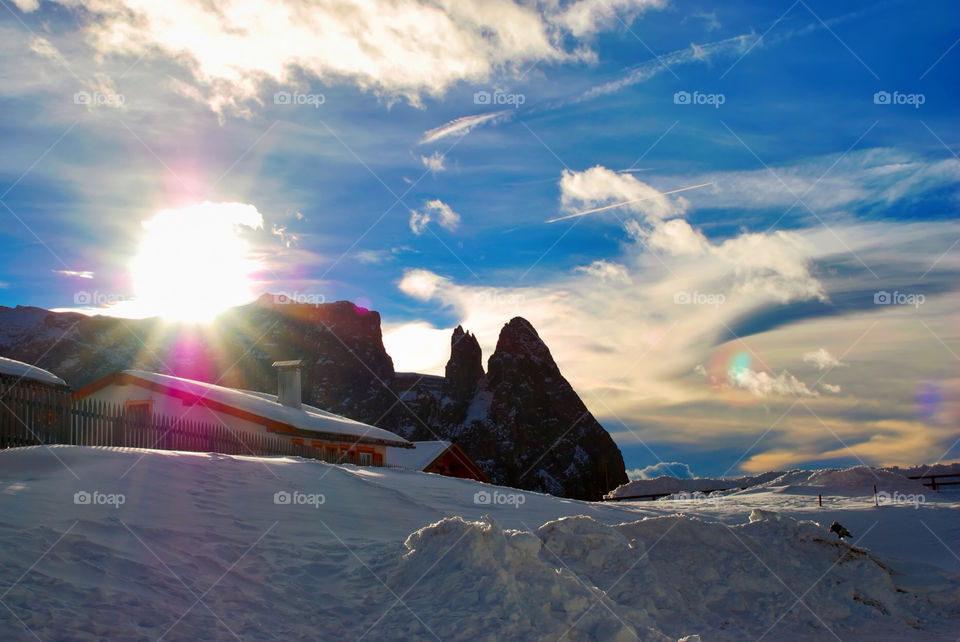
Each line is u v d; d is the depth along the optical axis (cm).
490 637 843
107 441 1867
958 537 2155
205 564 943
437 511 1595
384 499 1606
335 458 3247
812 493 3697
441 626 859
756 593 1284
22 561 820
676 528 1398
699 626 1122
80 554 878
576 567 1189
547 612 926
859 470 4031
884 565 1539
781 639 1144
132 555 916
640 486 4919
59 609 739
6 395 1588
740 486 4697
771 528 1509
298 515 1284
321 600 925
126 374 3353
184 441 2161
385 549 1105
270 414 3381
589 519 1278
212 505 1230
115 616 758
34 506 1035
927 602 1384
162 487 1276
